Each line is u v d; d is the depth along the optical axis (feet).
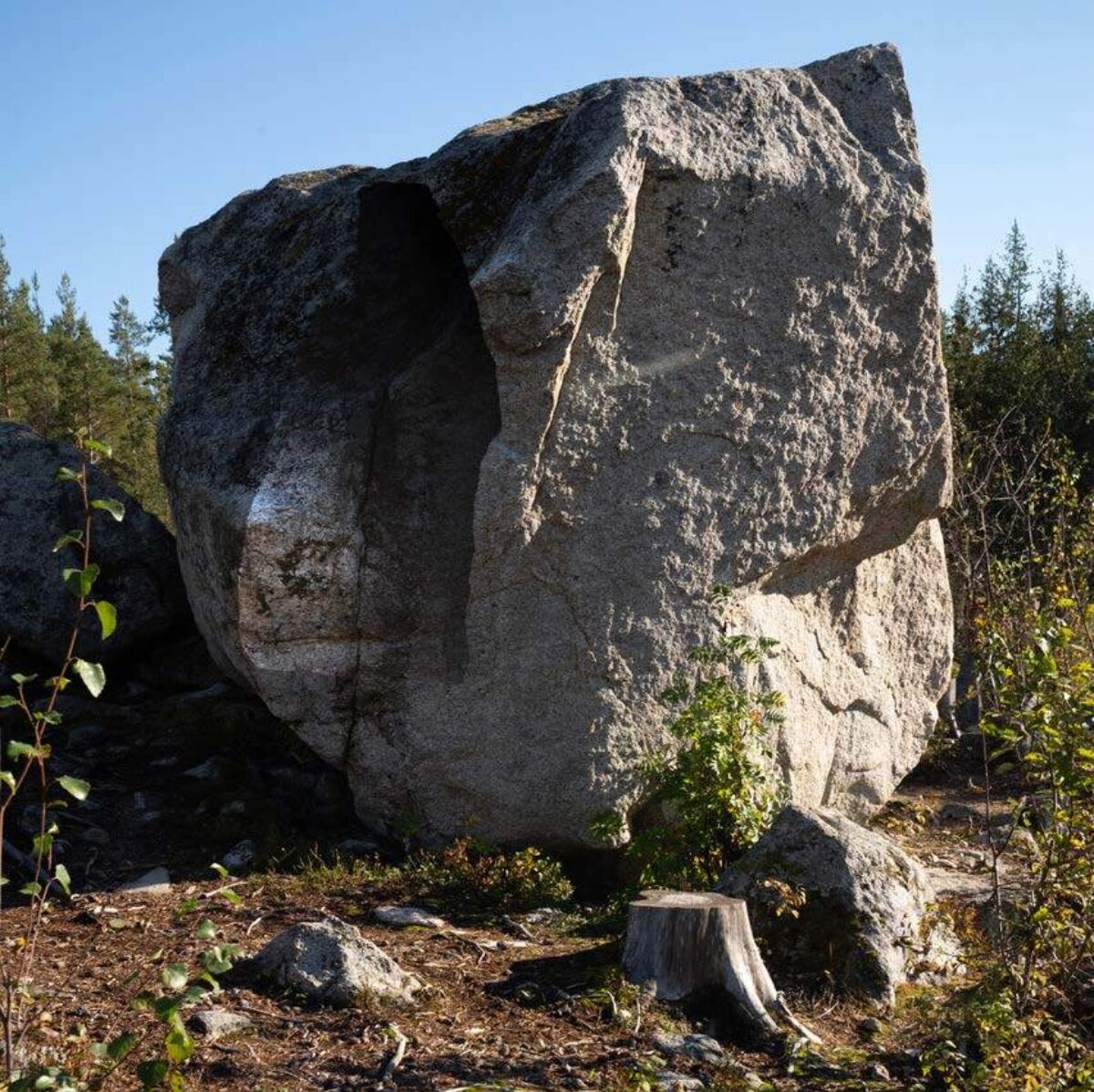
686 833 21.48
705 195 22.75
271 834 23.31
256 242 27.04
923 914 17.93
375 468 23.61
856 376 24.26
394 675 23.41
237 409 24.94
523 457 22.40
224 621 24.67
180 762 26.43
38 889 11.67
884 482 24.79
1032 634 16.24
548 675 22.86
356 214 25.61
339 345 24.93
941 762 34.45
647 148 22.13
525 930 19.72
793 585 25.21
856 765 26.18
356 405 23.93
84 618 29.86
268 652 23.21
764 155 23.11
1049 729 15.01
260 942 18.60
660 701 23.02
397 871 22.49
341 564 23.21
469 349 23.98
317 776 26.03
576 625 22.88
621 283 22.59
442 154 25.02
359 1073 14.03
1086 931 15.55
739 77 23.62
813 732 25.22
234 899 11.76
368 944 16.76
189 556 26.61
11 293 114.21
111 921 18.34
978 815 29.55
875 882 17.84
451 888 21.54
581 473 22.85
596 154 21.97
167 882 21.35
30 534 30.27
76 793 11.42
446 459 23.63
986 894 22.17
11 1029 12.35
